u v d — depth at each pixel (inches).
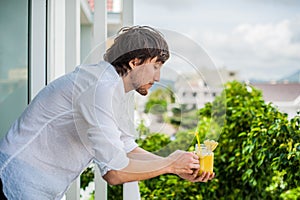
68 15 150.7
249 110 176.1
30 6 137.3
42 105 92.3
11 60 135.2
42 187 93.1
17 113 134.3
